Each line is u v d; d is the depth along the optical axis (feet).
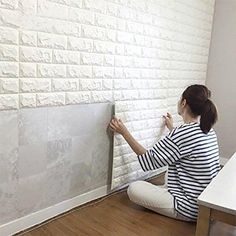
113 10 6.43
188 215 6.04
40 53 5.17
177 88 9.24
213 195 3.81
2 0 4.50
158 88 8.37
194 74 10.02
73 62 5.79
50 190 5.93
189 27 9.20
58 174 6.01
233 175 4.57
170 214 6.23
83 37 5.89
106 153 7.09
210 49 10.61
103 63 6.47
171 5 8.19
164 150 6.18
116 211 6.49
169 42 8.43
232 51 10.14
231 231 5.90
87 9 5.84
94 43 6.15
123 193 7.50
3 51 4.65
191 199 5.98
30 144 5.34
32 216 5.68
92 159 6.73
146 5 7.30
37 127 5.39
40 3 5.00
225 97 10.46
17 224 5.43
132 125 7.57
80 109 6.16
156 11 7.66
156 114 8.45
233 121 10.36
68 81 5.78
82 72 6.02
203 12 9.74
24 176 5.37
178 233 5.74
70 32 5.61
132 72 7.32
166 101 8.80
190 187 6.04
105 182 7.25
